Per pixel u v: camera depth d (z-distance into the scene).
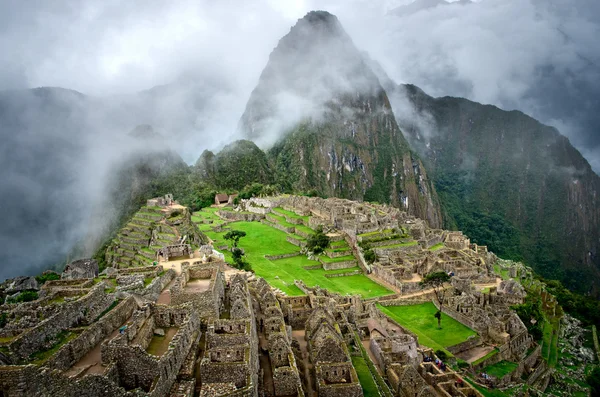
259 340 58.50
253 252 156.75
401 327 88.06
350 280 135.25
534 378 94.00
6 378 26.61
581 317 154.75
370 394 56.72
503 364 90.38
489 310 106.88
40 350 38.28
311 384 54.41
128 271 67.69
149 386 37.09
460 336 95.81
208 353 41.97
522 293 124.75
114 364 36.97
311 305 75.88
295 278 118.50
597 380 97.88
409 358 73.56
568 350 116.00
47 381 28.48
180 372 40.84
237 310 52.09
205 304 52.66
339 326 72.19
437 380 69.38
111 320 44.59
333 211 190.12
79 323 45.09
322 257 154.75
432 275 121.50
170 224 149.25
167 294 59.31
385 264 141.25
